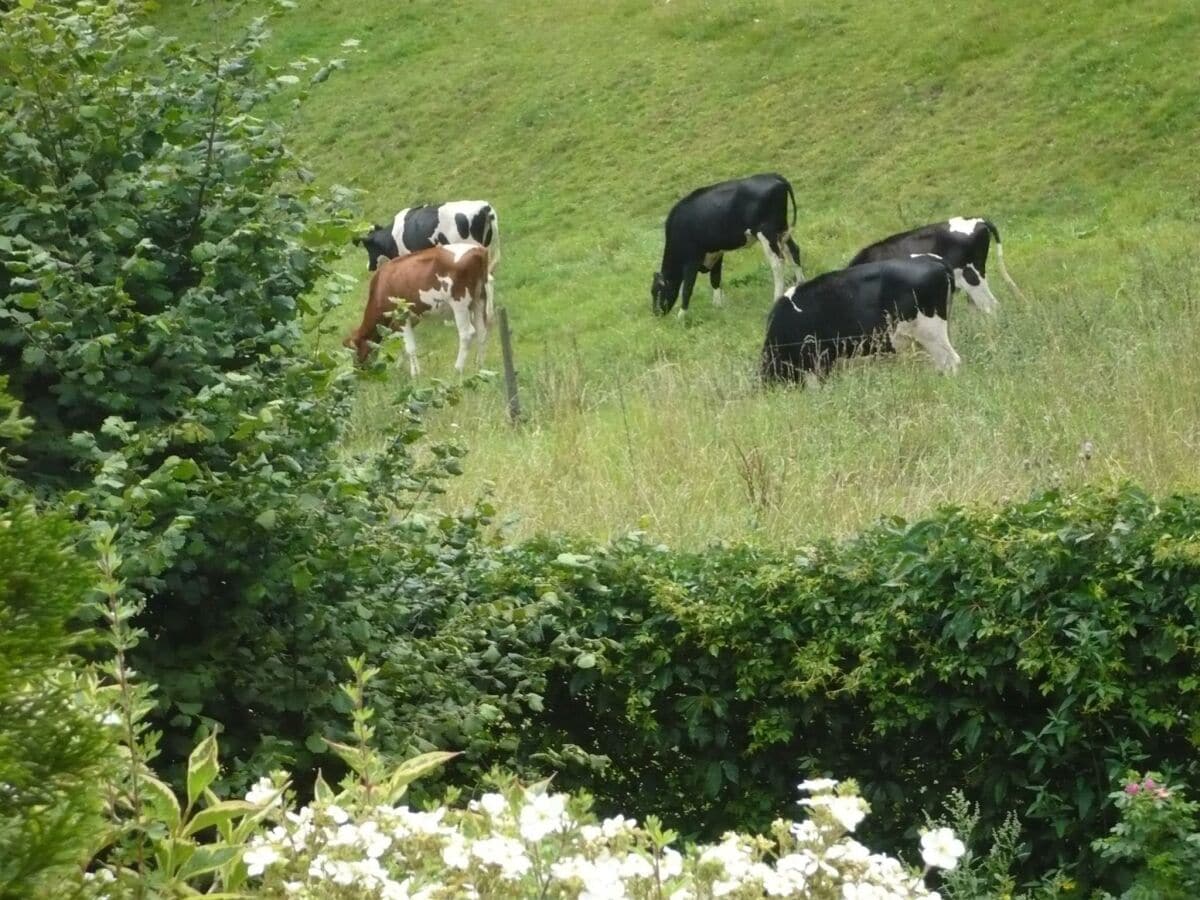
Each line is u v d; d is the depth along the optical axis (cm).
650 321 2038
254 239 573
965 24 2741
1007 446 1073
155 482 489
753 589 659
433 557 603
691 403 1305
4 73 586
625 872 318
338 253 598
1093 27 2595
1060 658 600
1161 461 989
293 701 541
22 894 240
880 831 654
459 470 597
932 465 1050
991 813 628
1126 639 600
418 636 625
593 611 675
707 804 685
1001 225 2178
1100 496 631
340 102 3294
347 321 2317
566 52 3219
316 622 541
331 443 603
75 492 484
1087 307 1501
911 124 2542
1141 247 1822
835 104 2678
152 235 592
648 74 2998
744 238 2022
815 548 682
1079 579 609
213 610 552
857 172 2475
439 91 3212
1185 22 2527
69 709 258
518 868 312
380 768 407
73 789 249
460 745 586
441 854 337
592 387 1502
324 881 325
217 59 604
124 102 589
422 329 2220
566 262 2391
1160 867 504
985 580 618
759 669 653
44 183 576
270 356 589
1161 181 2169
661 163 2702
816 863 328
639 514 982
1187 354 1195
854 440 1141
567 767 676
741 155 2636
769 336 1577
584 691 685
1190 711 596
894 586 638
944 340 1538
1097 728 609
